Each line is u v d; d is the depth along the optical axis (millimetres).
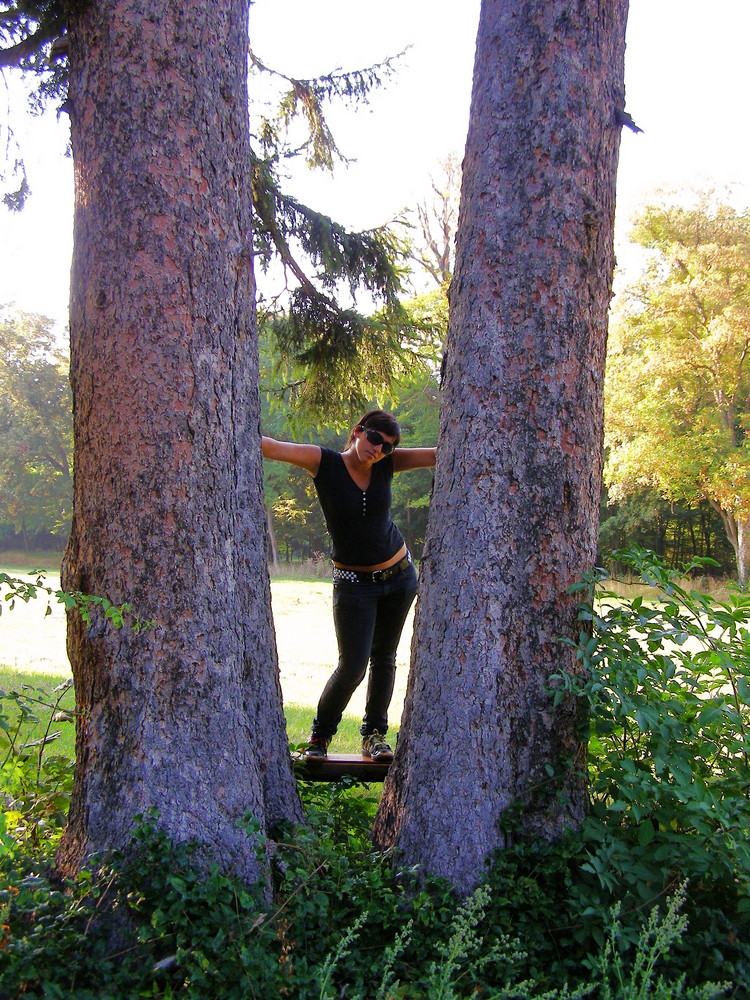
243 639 2938
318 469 3652
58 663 9531
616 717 2730
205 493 2725
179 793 2596
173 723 2633
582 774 2887
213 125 2773
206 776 2646
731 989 2412
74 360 2775
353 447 3680
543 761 2855
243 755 2777
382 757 3852
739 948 2451
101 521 2684
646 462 22766
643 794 2607
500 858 2738
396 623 3934
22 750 3570
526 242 2873
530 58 2887
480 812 2791
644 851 2639
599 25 2943
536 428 2875
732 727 2854
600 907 2516
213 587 2729
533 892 2635
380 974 2451
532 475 2873
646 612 2879
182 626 2660
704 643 2912
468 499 2895
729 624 2857
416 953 2545
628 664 2752
